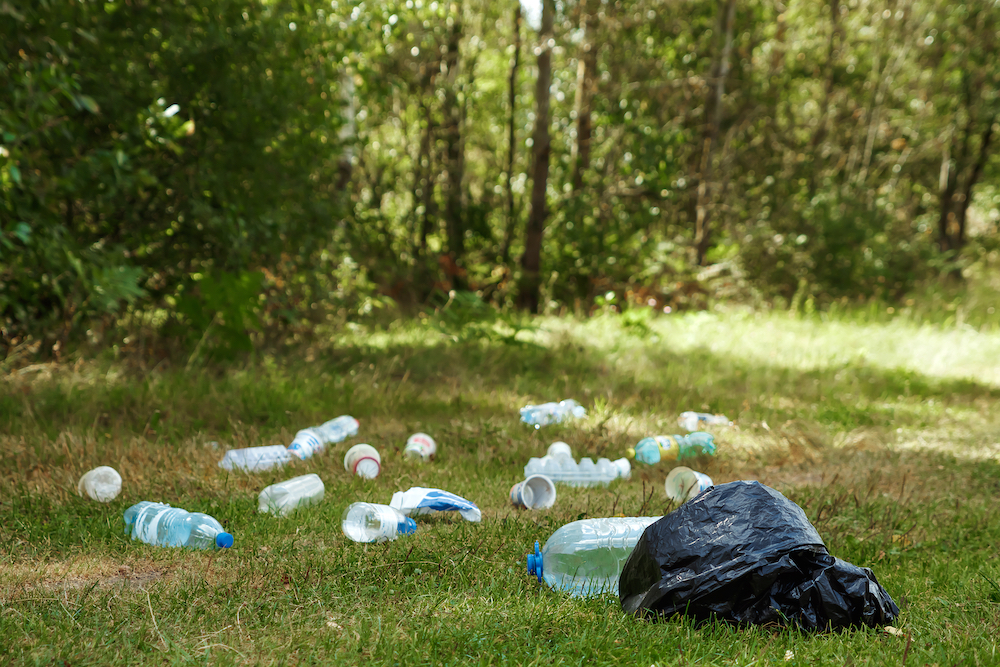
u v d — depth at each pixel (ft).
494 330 35.70
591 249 52.08
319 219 32.58
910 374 32.09
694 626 9.23
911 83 70.18
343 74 37.76
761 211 61.82
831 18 68.18
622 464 18.04
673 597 9.39
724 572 9.25
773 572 9.14
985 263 71.72
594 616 9.69
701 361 33.91
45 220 23.95
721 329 43.04
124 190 26.81
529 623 9.45
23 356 25.67
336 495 15.20
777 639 8.98
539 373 30.07
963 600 10.85
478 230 55.11
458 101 55.52
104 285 24.39
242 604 10.01
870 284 56.54
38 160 24.25
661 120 59.36
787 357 35.83
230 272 29.22
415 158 60.29
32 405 20.68
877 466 19.12
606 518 13.03
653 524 10.11
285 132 30.58
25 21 23.48
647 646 8.77
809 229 57.72
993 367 36.01
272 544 12.51
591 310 51.67
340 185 40.16
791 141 67.51
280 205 31.01
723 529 9.56
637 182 54.44
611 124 55.01
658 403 25.29
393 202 59.57
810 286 55.47
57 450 16.83
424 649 8.79
